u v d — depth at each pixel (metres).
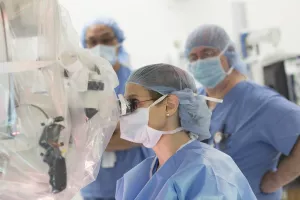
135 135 1.13
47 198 0.77
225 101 1.76
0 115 0.74
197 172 0.98
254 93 1.70
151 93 1.12
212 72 1.80
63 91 0.80
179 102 1.14
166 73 1.14
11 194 0.75
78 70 0.84
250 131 1.65
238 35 2.78
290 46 3.01
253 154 1.66
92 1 3.07
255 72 2.64
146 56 3.47
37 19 0.81
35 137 0.75
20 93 0.77
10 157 0.74
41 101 0.78
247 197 1.03
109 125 0.91
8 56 0.77
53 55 0.80
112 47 2.14
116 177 1.95
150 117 1.11
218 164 1.03
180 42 3.43
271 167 1.71
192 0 3.73
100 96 0.87
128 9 3.39
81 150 0.84
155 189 1.04
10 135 0.74
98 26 2.17
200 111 1.17
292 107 1.60
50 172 0.75
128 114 1.10
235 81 1.82
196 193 0.96
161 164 1.17
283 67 2.42
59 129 0.77
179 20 3.73
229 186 0.96
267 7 3.18
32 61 0.78
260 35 2.57
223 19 3.40
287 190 2.32
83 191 2.00
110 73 0.92
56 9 0.82
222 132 1.71
